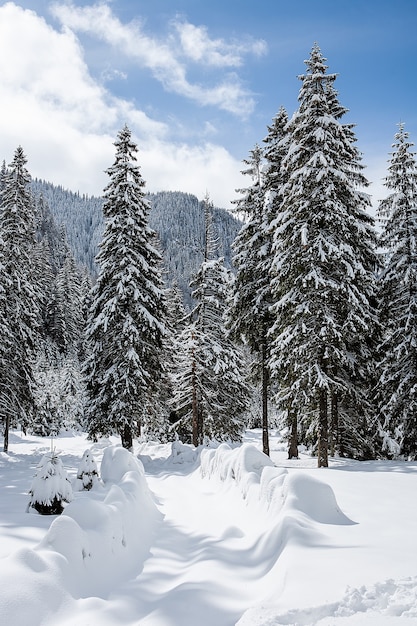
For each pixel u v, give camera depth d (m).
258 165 23.59
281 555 5.25
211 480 13.31
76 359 62.03
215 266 29.58
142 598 4.93
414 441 18.75
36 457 24.50
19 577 4.24
